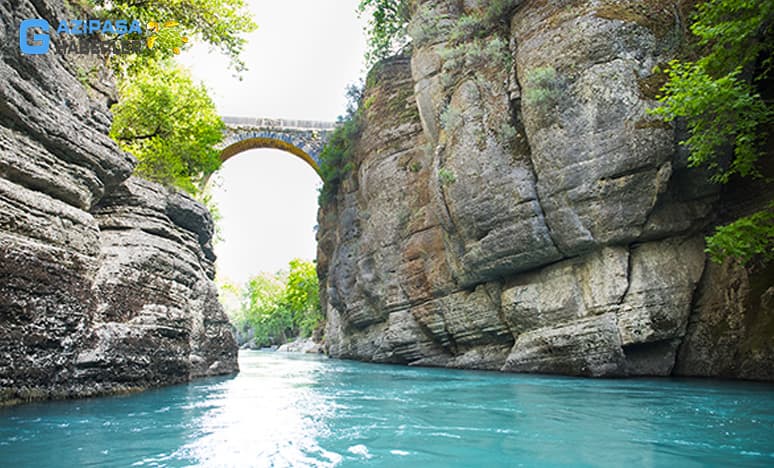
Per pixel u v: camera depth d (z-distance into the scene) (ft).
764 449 19.77
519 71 55.57
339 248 106.93
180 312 41.19
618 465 17.61
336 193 118.73
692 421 25.36
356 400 34.94
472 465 17.75
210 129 85.56
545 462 18.04
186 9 56.44
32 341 27.14
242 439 21.79
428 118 71.67
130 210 40.50
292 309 248.52
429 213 76.54
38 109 28.94
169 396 34.37
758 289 44.09
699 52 46.11
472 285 65.87
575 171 49.14
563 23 51.67
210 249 57.82
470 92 60.54
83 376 30.96
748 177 47.62
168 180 55.83
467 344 69.72
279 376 57.41
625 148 46.62
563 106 49.90
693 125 42.42
